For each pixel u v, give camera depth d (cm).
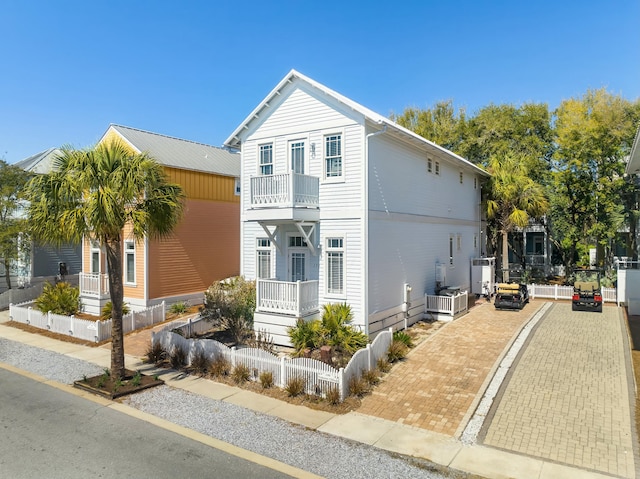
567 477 732
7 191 2200
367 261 1502
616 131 2556
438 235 2091
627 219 2675
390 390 1120
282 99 1691
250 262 1802
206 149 2614
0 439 876
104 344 1617
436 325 1788
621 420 926
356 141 1516
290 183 1471
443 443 856
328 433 901
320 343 1355
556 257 3675
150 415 995
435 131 3675
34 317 1881
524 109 3275
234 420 964
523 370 1220
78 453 818
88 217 1088
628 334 1553
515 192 2547
